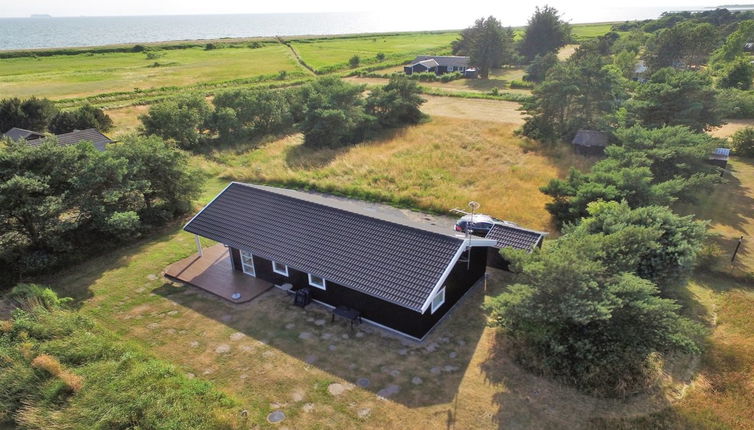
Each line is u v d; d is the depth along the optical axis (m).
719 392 13.91
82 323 16.28
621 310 13.95
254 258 20.03
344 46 127.06
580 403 13.34
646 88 35.62
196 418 12.05
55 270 21.28
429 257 16.30
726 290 19.27
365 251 17.30
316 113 41.81
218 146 43.97
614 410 13.10
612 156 27.98
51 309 17.06
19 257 20.77
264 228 19.80
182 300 19.03
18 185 18.89
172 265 21.61
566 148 39.94
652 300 13.73
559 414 12.98
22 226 20.94
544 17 92.12
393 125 49.53
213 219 21.08
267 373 14.78
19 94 63.16
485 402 13.45
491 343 16.08
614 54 89.44
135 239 24.58
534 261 15.55
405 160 37.41
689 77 33.78
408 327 16.34
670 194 24.45
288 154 40.88
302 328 17.11
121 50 115.12
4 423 12.60
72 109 54.50
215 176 35.44
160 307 18.53
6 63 94.12
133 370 13.61
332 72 86.62
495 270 21.31
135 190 23.20
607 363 13.83
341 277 16.59
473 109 57.44
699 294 19.03
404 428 12.62
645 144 26.89
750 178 32.62
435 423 12.76
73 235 22.48
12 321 15.87
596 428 12.52
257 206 21.06
